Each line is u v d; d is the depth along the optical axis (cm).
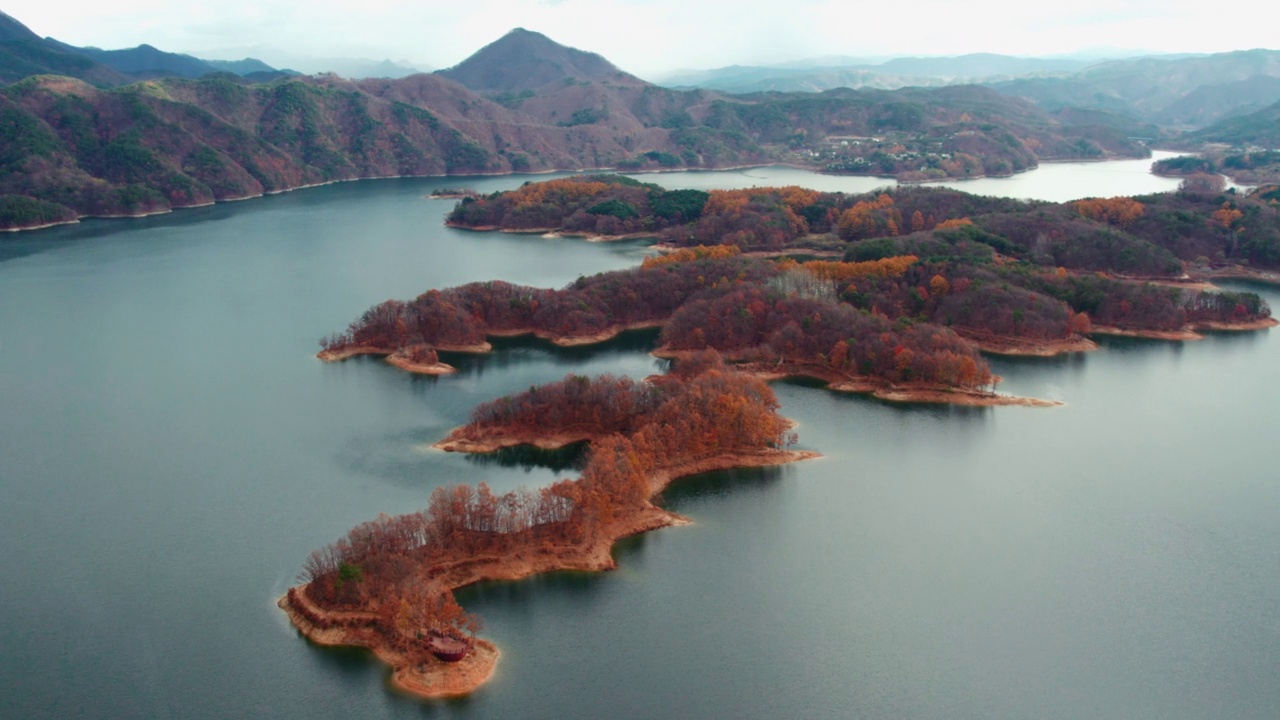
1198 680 16612
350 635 16738
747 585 19125
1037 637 17738
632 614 17950
